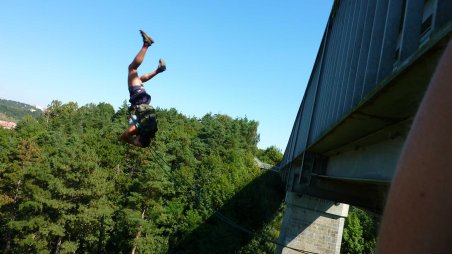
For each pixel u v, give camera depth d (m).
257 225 53.06
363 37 6.66
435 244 0.66
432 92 0.78
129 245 45.34
